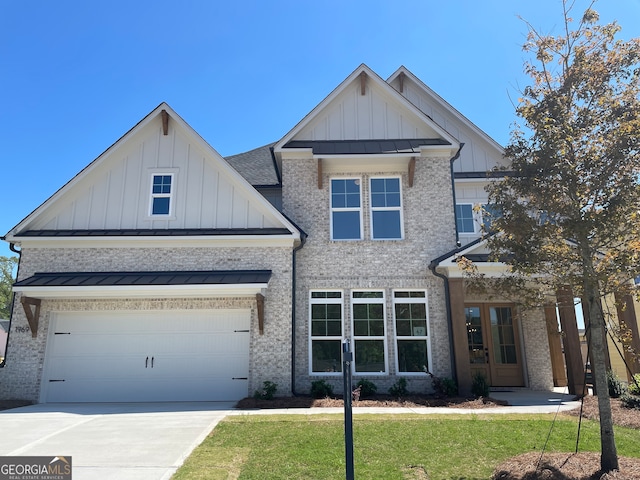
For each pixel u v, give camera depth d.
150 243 13.34
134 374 12.64
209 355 12.77
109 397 12.47
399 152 13.87
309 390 12.82
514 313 15.25
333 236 14.23
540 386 14.71
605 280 5.98
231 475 6.06
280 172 15.91
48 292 12.15
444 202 14.31
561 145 6.06
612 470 5.76
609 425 5.92
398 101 15.39
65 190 13.73
